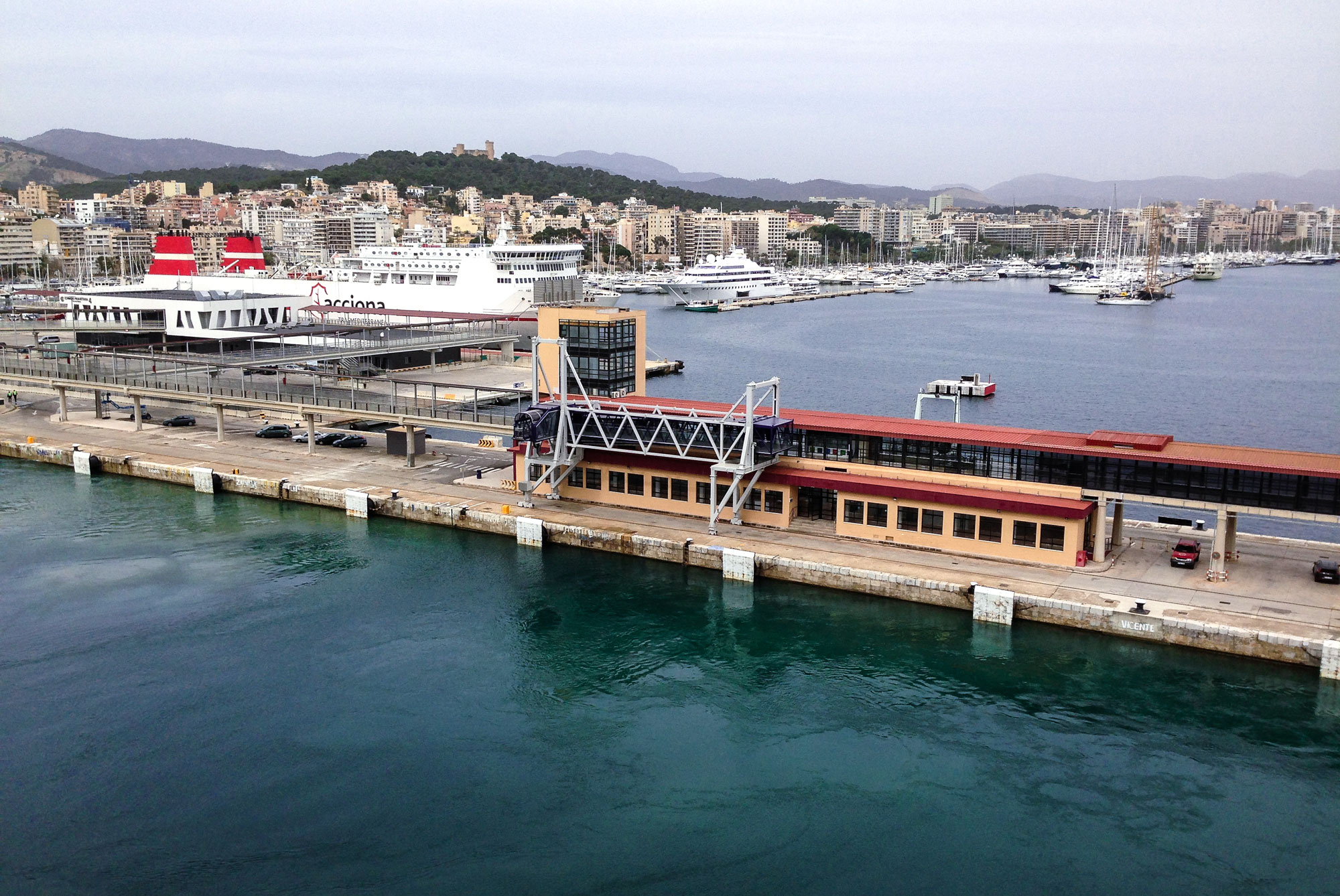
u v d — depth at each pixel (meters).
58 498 102.50
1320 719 57.44
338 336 173.38
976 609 69.75
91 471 111.88
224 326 182.12
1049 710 59.38
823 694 61.84
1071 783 52.62
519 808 51.09
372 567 82.81
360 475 104.94
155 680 64.50
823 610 73.00
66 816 50.69
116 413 139.25
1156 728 57.12
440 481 102.81
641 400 94.50
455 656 67.44
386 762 55.25
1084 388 199.75
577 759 55.47
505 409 107.94
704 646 68.31
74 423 132.50
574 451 92.44
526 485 92.75
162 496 103.31
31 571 82.56
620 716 59.84
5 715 60.19
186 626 72.25
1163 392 195.12
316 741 57.34
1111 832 48.72
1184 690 60.50
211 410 142.50
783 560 77.25
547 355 98.38
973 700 60.62
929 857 47.12
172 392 121.81
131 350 164.12
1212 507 70.25
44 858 47.50
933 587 71.94
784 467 86.56
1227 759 54.22
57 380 130.38
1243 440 150.50
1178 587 70.31
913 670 64.19
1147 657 64.06
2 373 136.25
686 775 53.78
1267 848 47.38
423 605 75.44
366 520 95.00
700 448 85.75
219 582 80.12
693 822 49.94
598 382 96.56
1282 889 44.75
